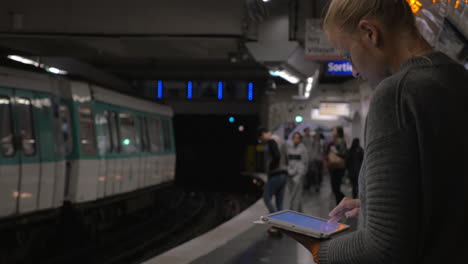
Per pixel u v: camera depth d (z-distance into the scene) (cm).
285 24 1356
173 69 3106
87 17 1405
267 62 1376
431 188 113
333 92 2917
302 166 1008
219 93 3741
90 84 1145
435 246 116
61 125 968
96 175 1127
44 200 893
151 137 1602
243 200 2180
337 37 139
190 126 4238
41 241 912
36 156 863
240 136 4200
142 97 1562
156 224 1505
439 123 115
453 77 121
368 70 137
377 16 129
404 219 112
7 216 790
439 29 695
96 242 1148
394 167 115
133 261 998
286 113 3008
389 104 120
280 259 664
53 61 1895
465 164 114
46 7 1384
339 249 129
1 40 1606
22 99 839
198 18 1380
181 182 3312
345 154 1214
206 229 1442
